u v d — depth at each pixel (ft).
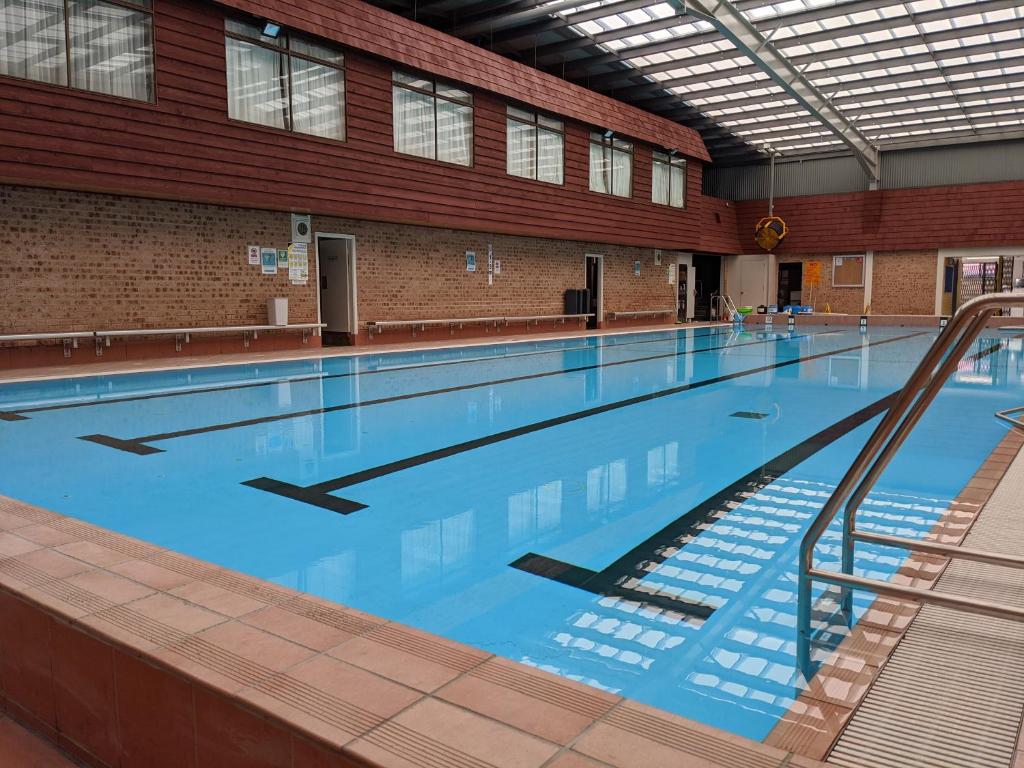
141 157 34.01
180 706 6.07
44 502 14.60
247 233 41.47
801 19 45.19
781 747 6.39
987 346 53.26
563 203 59.88
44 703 7.42
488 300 57.98
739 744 5.12
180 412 24.82
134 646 6.36
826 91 61.16
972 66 54.60
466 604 9.84
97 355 35.78
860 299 88.53
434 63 46.62
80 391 28.91
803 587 8.38
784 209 92.07
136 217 36.60
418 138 47.88
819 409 26.02
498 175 53.52
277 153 39.60
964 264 81.51
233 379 32.96
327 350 43.88
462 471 17.17
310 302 45.03
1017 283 78.18
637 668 8.05
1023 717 6.58
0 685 7.93
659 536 12.60
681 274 87.81
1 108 29.63
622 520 13.50
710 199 89.04
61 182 31.50
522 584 10.51
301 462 18.02
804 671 7.83
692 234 77.00
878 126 73.51
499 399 28.14
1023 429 16.58
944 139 78.69
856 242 87.15
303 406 26.20
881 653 7.89
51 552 8.79
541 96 55.11
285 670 6.01
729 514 13.83
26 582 7.79
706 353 47.96
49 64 31.42
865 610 9.07
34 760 7.05
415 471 17.17
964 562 10.41
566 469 17.37
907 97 64.23
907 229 83.87
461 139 50.88
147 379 32.42
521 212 55.83
